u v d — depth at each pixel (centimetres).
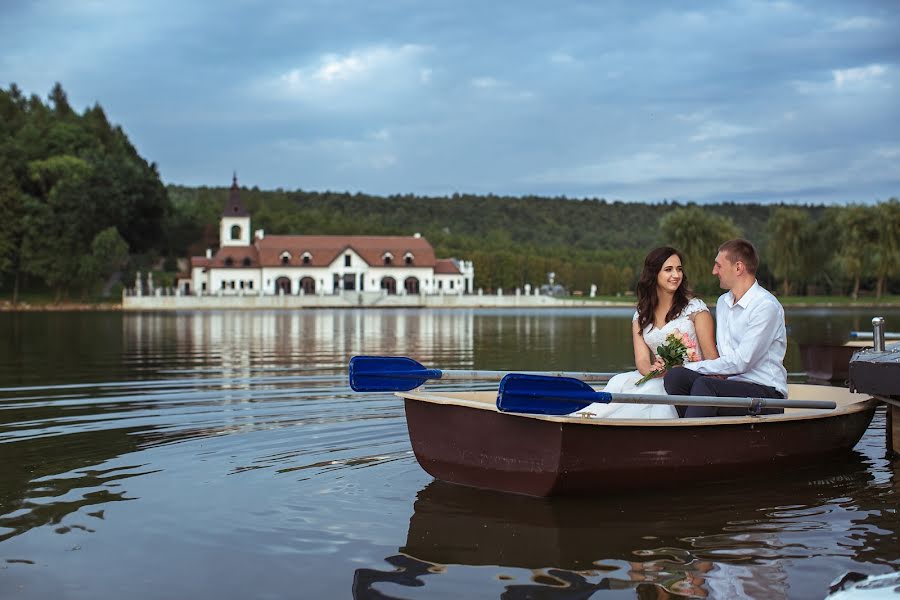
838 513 579
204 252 11181
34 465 705
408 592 435
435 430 664
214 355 2000
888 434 789
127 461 721
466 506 595
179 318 5403
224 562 477
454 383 1325
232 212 10044
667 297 736
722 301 740
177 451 763
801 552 495
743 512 583
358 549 501
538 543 514
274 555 489
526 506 598
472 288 10912
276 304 8675
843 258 7231
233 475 673
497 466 625
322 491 627
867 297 8275
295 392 1195
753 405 661
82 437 830
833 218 7744
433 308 8675
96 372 1530
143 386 1280
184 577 454
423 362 1794
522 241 17488
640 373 741
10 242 8925
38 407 1043
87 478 661
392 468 702
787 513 580
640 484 629
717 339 738
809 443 709
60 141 11925
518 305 9288
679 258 730
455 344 2509
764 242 9100
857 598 350
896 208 7031
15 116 13588
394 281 10056
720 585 443
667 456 630
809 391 891
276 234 13038
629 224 19362
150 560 479
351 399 1111
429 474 678
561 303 9106
